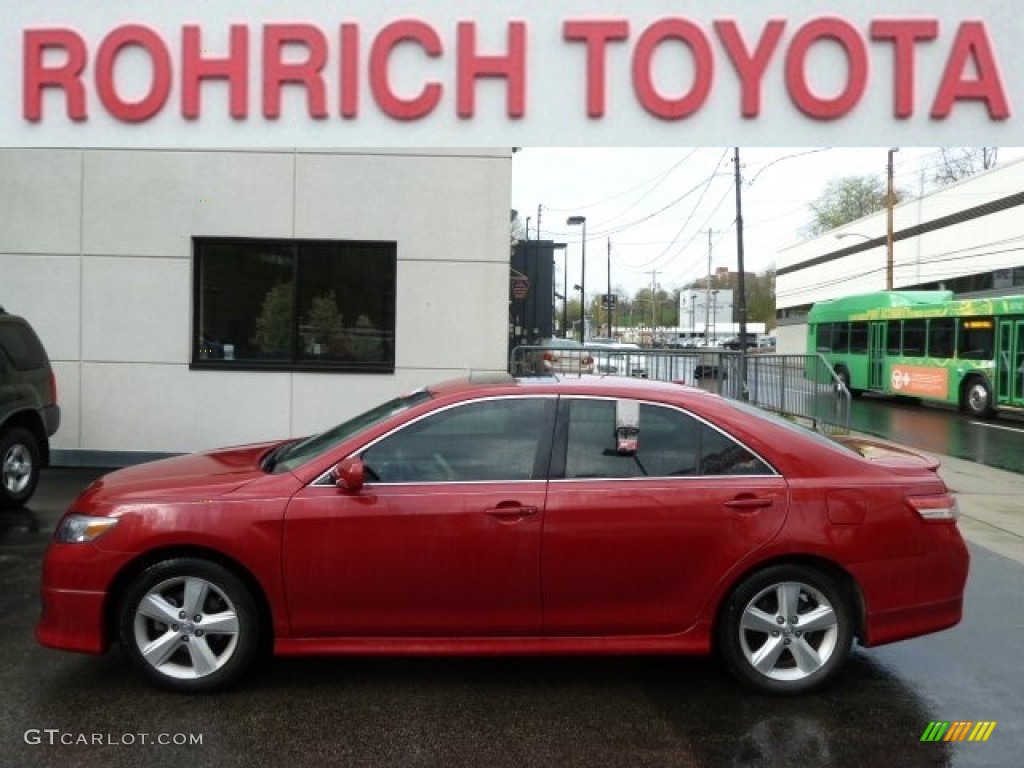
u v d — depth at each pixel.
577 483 4.19
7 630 5.01
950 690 4.40
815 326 28.34
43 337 9.80
